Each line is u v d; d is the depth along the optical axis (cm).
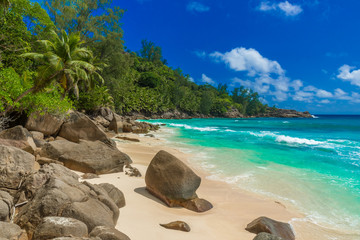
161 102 9119
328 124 5866
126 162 1043
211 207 682
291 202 754
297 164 1274
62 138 1423
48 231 333
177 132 3100
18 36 1864
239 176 1026
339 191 855
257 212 668
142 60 12950
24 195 482
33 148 857
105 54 4672
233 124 5794
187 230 507
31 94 1415
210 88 15925
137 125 3484
